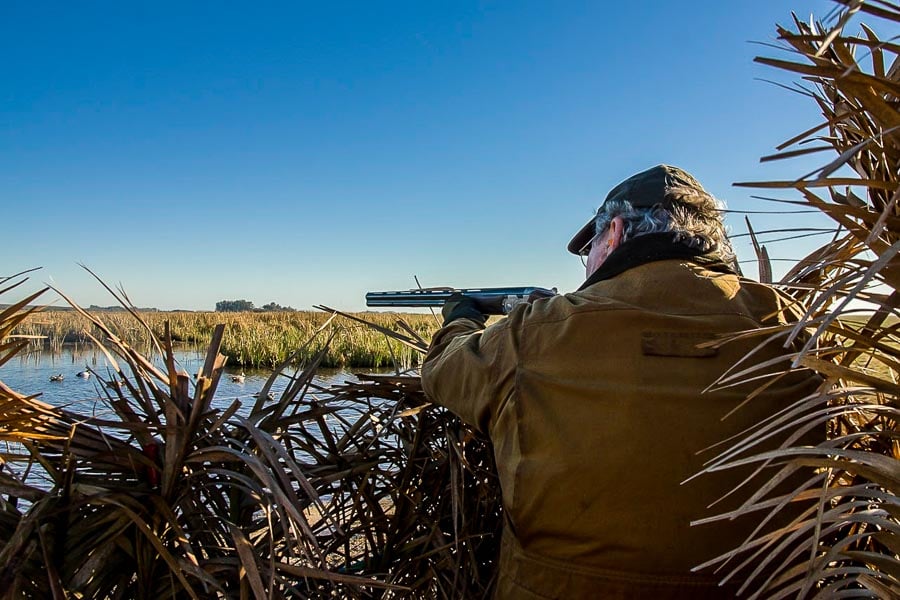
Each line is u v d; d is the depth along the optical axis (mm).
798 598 826
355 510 1947
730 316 1417
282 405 1799
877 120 780
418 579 1890
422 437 2002
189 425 1504
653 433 1298
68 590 1348
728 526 1264
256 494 1437
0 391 1364
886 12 629
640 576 1271
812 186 739
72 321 13508
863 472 801
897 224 808
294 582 1745
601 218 1719
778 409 1323
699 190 1635
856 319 1063
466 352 1603
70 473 1393
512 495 1386
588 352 1403
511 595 1415
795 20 957
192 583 1491
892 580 796
